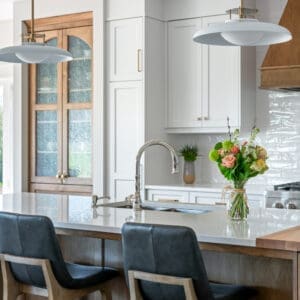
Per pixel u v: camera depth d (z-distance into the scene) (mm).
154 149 5523
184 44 5484
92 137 5723
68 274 2855
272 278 2775
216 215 3254
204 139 5715
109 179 5602
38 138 6145
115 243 3283
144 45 5355
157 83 5523
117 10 5508
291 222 2969
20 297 3557
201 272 2398
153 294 2551
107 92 5598
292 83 4691
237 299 2639
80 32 5848
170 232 2414
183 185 5395
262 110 5422
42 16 5953
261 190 4855
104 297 3078
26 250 2875
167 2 5566
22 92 6137
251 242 2480
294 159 5250
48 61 3846
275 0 5328
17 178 6172
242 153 2984
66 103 5949
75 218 3154
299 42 4719
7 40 6934
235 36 2938
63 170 5977
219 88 5289
